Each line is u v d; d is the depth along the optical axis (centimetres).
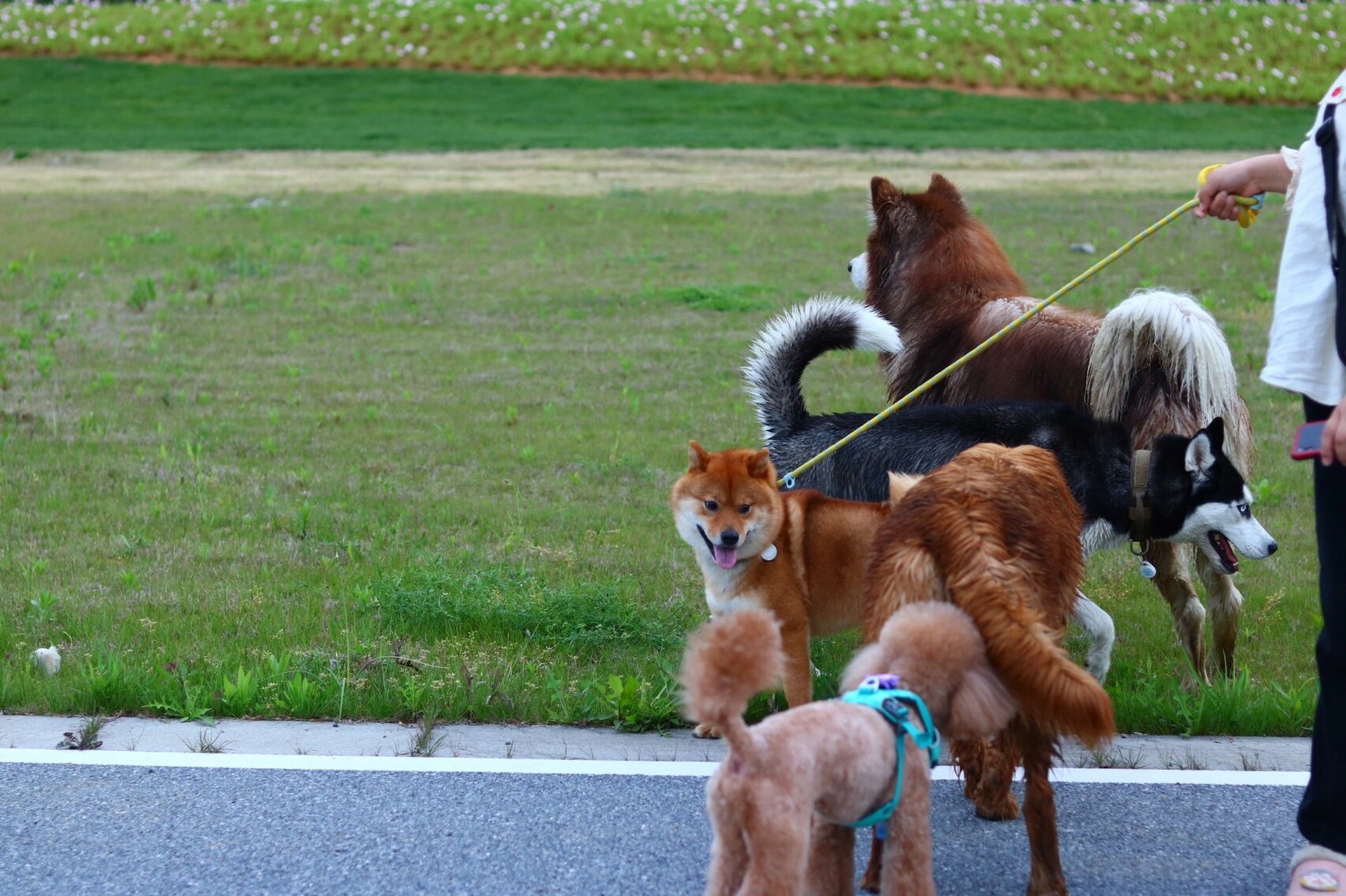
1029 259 2411
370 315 2020
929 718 491
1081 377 862
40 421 1410
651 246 2653
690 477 735
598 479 1256
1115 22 5212
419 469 1277
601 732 727
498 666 797
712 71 4947
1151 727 738
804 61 4975
